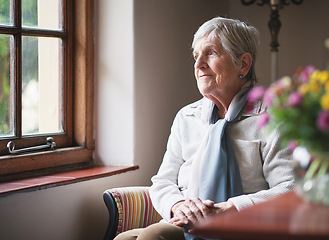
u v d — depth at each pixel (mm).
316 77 1117
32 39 2447
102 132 2709
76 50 2650
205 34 2162
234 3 3432
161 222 2189
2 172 2246
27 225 2148
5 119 2338
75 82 2666
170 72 2902
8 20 2330
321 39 3238
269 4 3051
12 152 2303
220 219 1025
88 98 2672
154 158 2816
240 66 2154
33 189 2145
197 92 3178
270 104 1150
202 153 2137
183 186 2230
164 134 2879
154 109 2787
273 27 3010
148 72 2729
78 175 2416
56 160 2498
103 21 2664
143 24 2674
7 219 2061
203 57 2158
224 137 2109
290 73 3324
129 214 2305
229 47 2125
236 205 1951
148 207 2373
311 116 1100
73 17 2641
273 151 2039
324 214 1047
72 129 2682
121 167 2643
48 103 2555
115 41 2650
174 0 2910
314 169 1149
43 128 2535
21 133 2393
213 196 2062
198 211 1965
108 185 2551
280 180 2021
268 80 3379
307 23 3273
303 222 985
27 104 2445
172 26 2902
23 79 2416
